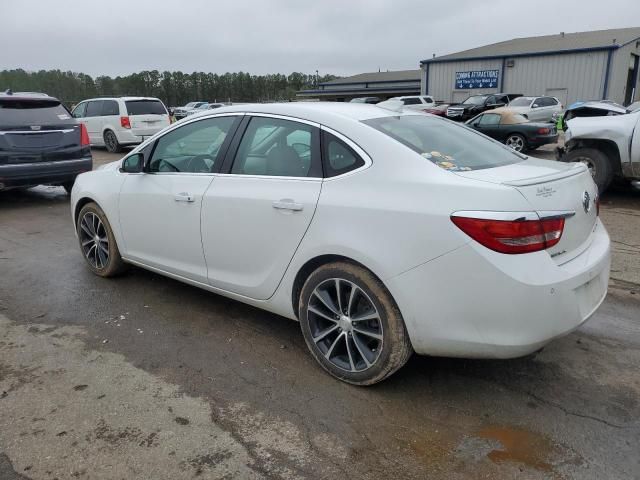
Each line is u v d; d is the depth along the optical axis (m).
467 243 2.50
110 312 4.16
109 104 16.23
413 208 2.65
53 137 8.29
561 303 2.55
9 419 2.78
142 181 4.16
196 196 3.66
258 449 2.55
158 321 3.99
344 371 3.07
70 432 2.68
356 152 2.96
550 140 15.41
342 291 3.00
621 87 31.45
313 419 2.78
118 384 3.12
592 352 3.45
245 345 3.60
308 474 2.39
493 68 32.94
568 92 30.84
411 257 2.65
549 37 37.72
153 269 4.31
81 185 4.83
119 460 2.48
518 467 2.41
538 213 2.51
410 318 2.71
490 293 2.50
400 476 2.37
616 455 2.48
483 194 2.53
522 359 3.36
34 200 9.09
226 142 3.62
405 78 52.59
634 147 7.85
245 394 3.01
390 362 2.86
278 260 3.24
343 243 2.85
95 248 4.86
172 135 4.05
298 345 3.60
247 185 3.39
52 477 2.37
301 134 3.23
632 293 4.45
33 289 4.67
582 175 3.02
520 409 2.85
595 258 2.85
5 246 6.09
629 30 35.44
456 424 2.72
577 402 2.90
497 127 15.81
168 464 2.45
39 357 3.45
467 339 2.62
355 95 52.28
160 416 2.81
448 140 3.23
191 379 3.18
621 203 8.22
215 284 3.74
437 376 3.18
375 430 2.69
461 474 2.38
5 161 7.79
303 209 3.04
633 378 3.13
